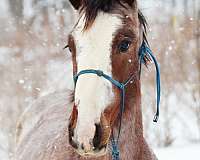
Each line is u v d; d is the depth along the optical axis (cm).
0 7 1562
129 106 343
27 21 1180
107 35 306
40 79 834
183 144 792
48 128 429
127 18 317
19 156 444
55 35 902
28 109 510
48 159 375
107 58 306
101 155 310
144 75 819
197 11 923
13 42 973
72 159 353
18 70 867
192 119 872
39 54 888
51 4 1091
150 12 887
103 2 309
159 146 798
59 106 464
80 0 349
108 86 306
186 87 867
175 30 870
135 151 352
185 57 864
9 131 789
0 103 823
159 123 824
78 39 310
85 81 299
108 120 308
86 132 292
